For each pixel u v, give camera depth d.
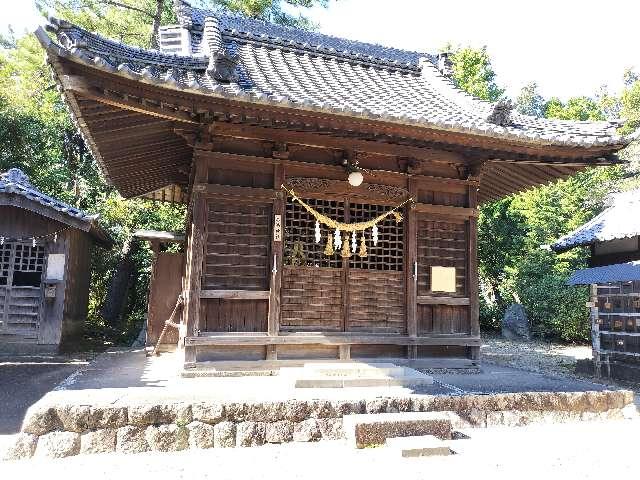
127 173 8.73
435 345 6.96
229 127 6.25
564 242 12.26
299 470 4.06
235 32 8.40
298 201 6.62
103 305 16.14
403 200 7.10
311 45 8.74
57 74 4.61
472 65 22.30
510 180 8.80
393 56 10.01
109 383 5.65
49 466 4.09
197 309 6.02
